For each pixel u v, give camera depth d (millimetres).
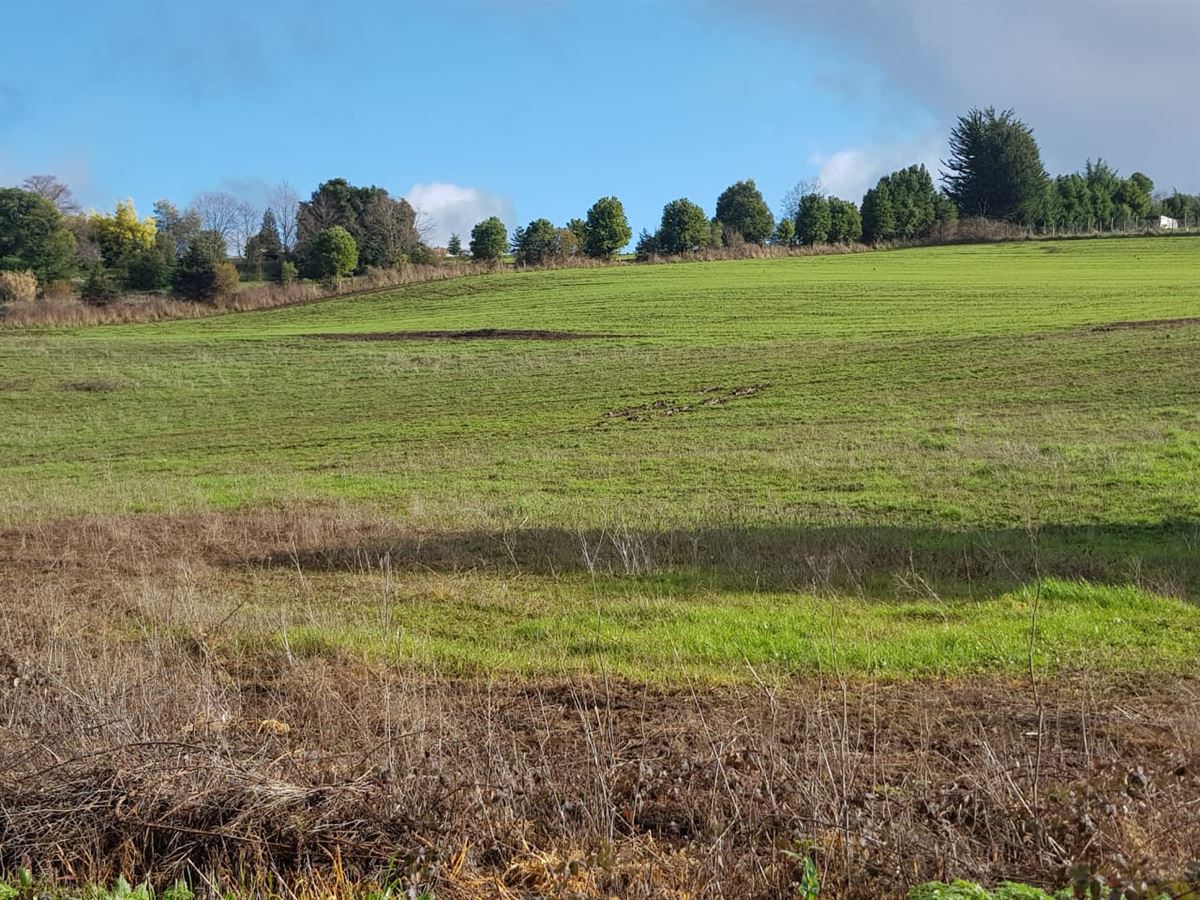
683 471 22234
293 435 32156
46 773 6395
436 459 26469
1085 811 5707
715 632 10469
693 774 6641
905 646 9711
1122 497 17234
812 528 16031
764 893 5469
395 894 5531
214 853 6000
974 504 17453
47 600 12547
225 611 11828
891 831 5707
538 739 7629
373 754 6859
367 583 13500
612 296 61375
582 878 5645
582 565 14016
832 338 42344
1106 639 9898
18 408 38000
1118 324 40094
